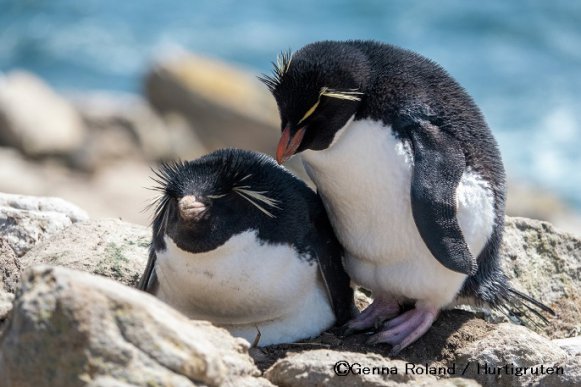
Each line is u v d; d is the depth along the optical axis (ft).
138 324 23.97
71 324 23.68
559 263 42.60
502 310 38.83
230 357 27.14
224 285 31.32
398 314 34.63
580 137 133.49
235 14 196.13
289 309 32.83
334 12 194.80
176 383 23.66
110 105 138.10
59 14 192.54
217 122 133.18
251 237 31.14
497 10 189.06
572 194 117.50
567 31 179.22
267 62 171.63
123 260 38.34
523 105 144.87
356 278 34.58
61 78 164.55
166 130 129.80
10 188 106.11
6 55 173.37
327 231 33.73
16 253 39.83
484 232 32.76
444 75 33.99
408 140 31.53
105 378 23.38
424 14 189.47
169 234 31.09
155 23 190.49
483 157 33.14
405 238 32.09
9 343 24.20
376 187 31.68
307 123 31.42
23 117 122.31
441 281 32.53
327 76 31.09
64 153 119.85
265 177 32.76
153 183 110.22
